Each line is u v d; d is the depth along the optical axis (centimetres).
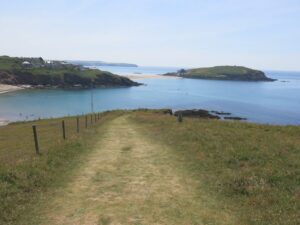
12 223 1001
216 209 1096
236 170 1477
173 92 18775
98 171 1577
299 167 1427
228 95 17338
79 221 1017
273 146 1834
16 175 1381
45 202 1173
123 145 2283
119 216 1048
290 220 950
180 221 1007
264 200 1119
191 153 1883
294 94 18400
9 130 4934
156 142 2358
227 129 2580
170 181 1406
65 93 17462
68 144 2172
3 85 19512
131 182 1399
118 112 6712
